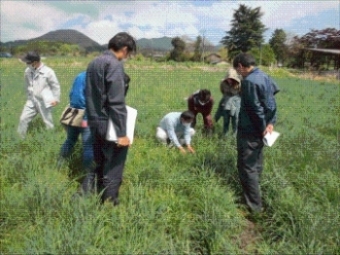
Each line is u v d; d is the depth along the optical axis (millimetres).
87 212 2891
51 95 4684
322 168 4031
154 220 2988
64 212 2928
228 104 5160
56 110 5254
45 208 3018
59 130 4605
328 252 2730
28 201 3037
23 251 2539
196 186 3580
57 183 3365
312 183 3721
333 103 7250
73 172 3803
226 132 5258
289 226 3035
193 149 4738
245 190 3467
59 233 2656
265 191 3621
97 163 3354
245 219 3311
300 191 3541
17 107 5223
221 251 2779
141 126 5234
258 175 3451
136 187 3334
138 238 2736
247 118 3311
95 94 3006
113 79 2912
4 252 2613
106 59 2949
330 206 3238
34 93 4594
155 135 4980
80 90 3820
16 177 3514
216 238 2807
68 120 3820
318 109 6785
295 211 3115
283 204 3248
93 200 3016
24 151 3967
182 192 3537
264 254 2729
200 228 2996
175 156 4332
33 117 4684
